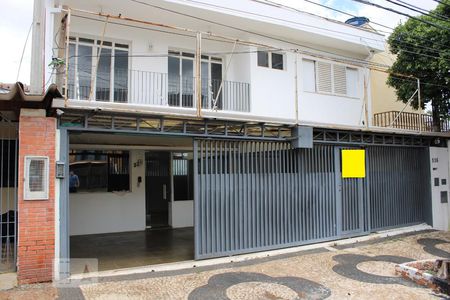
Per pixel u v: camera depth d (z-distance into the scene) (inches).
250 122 331.9
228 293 247.9
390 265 318.0
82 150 464.1
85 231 456.8
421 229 476.7
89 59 429.4
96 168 472.7
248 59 498.3
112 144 451.5
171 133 307.4
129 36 446.0
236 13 457.1
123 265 312.0
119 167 488.4
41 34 263.9
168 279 273.1
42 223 252.2
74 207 452.1
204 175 325.7
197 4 431.8
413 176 497.4
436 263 281.4
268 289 256.8
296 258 335.9
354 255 348.5
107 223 470.3
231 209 337.1
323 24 530.6
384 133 442.0
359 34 570.6
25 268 247.0
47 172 254.2
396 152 479.2
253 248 346.0
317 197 392.2
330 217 399.9
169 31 469.4
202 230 322.0
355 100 593.0
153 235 454.3
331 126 383.9
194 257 323.3
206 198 324.8
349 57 598.5
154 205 517.0
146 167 512.4
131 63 446.0
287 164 373.4
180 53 484.7
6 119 273.4
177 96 478.3
